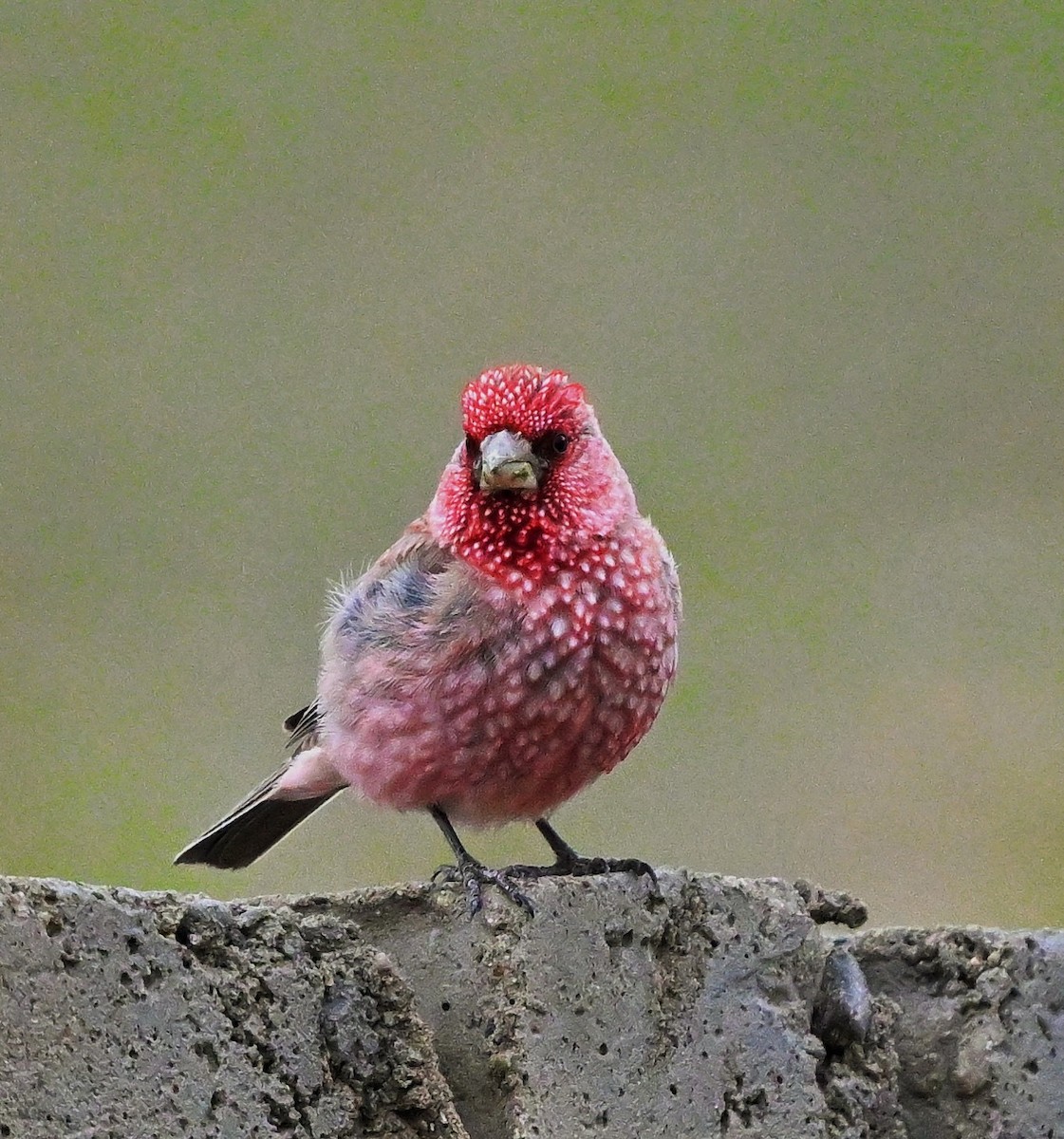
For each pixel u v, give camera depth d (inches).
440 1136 248.4
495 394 324.8
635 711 327.9
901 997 309.4
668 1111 275.9
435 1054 253.4
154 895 228.7
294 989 239.0
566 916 269.3
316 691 355.9
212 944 232.7
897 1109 302.8
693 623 584.7
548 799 330.6
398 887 271.7
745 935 287.6
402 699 319.6
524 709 317.7
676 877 282.7
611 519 324.5
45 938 213.5
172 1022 224.8
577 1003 268.8
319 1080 239.5
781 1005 289.9
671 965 281.6
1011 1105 303.7
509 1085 261.3
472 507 322.7
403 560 329.4
